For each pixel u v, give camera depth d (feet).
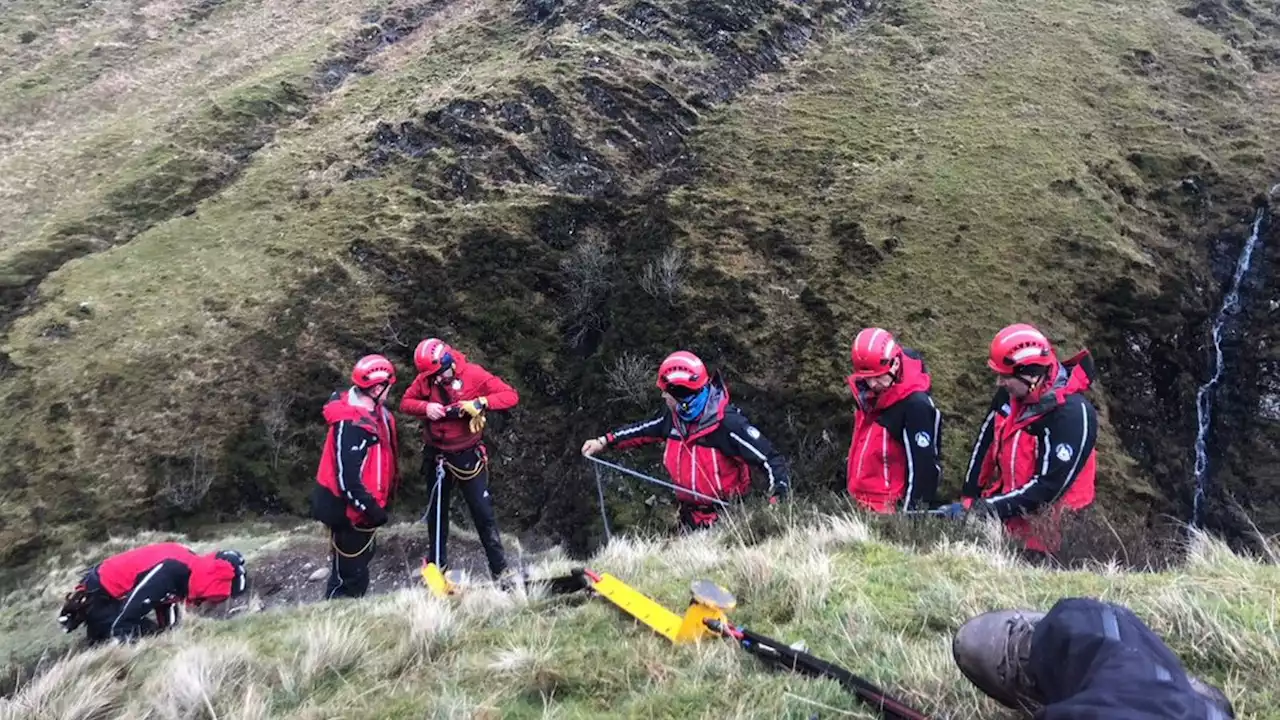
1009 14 89.15
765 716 8.64
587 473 52.85
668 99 78.02
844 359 54.49
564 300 64.44
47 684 14.62
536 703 10.08
